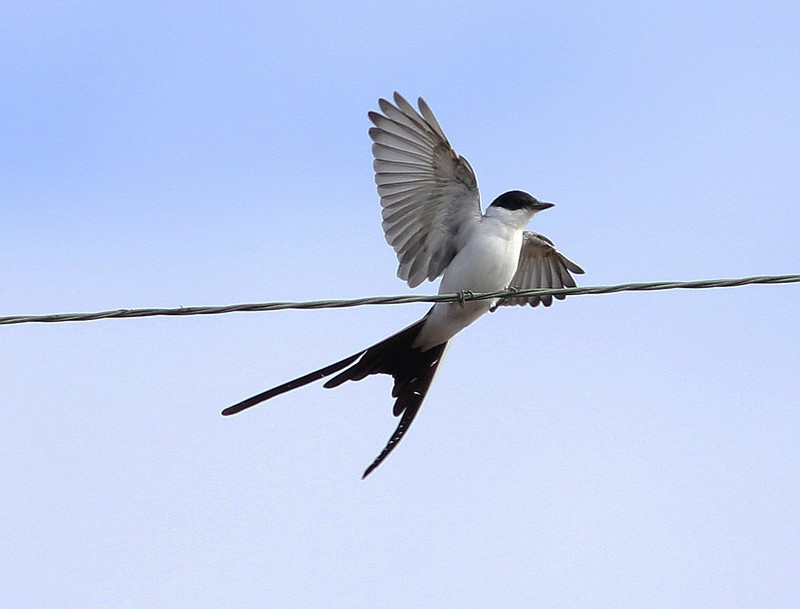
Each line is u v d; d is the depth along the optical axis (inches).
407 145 432.5
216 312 346.6
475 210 442.3
